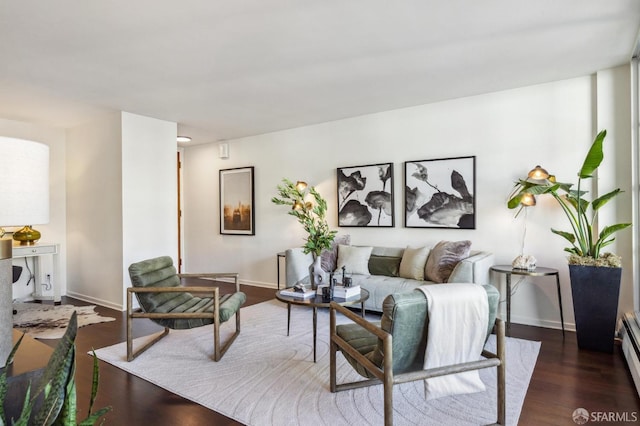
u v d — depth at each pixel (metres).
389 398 1.71
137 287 3.00
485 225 4.02
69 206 5.23
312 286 3.46
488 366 1.91
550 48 2.92
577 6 2.32
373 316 4.07
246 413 2.14
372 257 4.50
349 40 2.74
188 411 2.18
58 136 5.23
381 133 4.71
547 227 3.70
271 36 2.66
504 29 2.61
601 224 3.39
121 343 3.30
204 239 6.55
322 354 3.02
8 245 1.19
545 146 3.70
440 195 4.28
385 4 2.27
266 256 5.80
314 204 5.23
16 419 1.04
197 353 3.05
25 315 4.24
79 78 3.42
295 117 4.91
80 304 4.75
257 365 2.80
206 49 2.85
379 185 4.71
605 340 3.03
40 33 2.57
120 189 4.50
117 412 2.17
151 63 3.10
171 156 5.05
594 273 3.04
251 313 4.23
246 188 5.98
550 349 3.10
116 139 4.55
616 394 2.35
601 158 3.00
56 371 0.77
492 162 3.98
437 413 2.13
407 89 3.85
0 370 1.07
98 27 2.49
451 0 2.24
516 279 3.86
